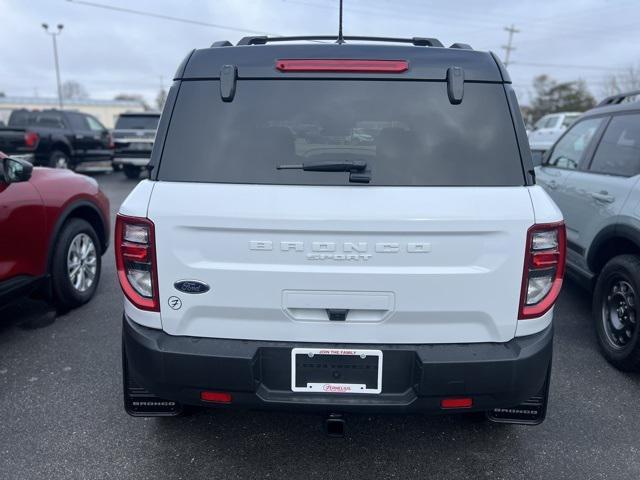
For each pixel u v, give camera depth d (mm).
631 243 3770
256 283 2229
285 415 3164
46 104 65625
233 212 2184
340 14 2822
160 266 2254
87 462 2709
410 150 2334
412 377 2270
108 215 5301
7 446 2820
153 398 2596
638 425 3076
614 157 4207
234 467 2691
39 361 3773
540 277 2264
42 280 4238
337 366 2277
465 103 2381
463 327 2271
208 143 2357
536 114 56406
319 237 2186
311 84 2412
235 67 2418
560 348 4082
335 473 2652
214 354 2238
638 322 3471
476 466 2713
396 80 2408
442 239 2186
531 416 2547
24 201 3992
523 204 2217
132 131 15016
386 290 2211
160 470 2660
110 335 4223
